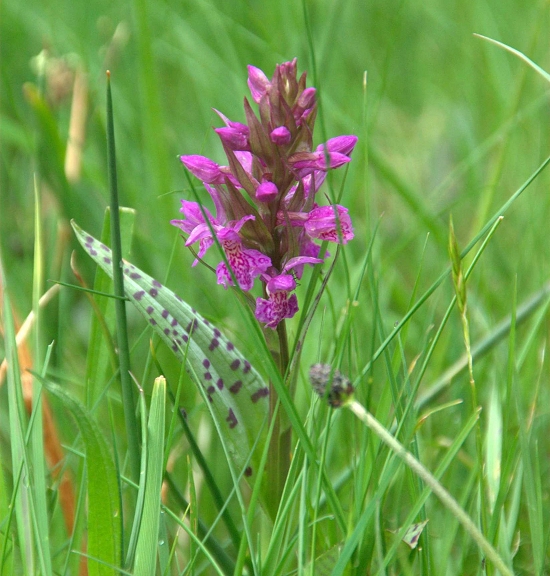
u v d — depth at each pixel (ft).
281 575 2.54
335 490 2.64
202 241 2.58
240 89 3.42
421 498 2.47
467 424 2.49
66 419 2.79
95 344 2.72
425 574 2.50
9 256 3.10
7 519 2.49
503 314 3.01
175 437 2.76
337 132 3.73
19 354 2.71
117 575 2.50
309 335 2.91
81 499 2.58
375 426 2.41
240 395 2.60
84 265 3.08
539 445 2.76
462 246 3.18
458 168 3.16
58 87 3.32
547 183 3.21
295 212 2.58
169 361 2.93
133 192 3.19
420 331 2.96
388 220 3.69
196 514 2.53
